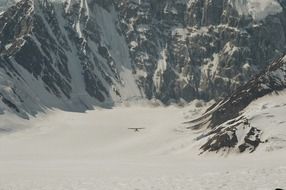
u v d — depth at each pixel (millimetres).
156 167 109562
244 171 83312
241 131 147375
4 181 88875
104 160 148500
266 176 77188
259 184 71562
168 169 102125
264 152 136125
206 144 155750
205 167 102250
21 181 88312
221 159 137000
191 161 131750
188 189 71750
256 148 140125
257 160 122688
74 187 79062
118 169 107500
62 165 126812
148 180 81875
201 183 75125
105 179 86250
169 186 74812
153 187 74812
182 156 155250
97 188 77000
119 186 77750
